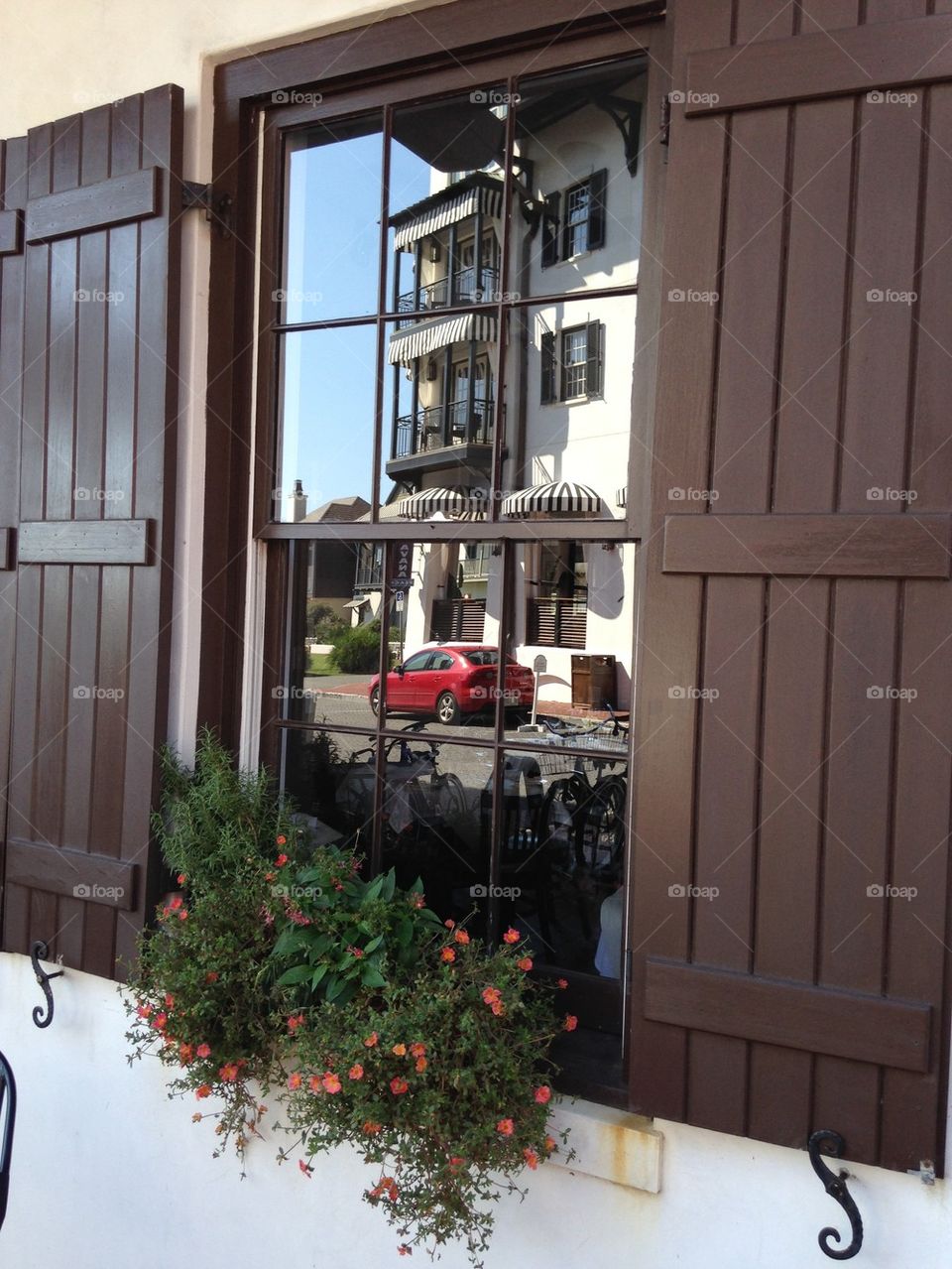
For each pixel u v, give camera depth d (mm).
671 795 1631
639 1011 1668
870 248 1506
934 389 1465
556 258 2008
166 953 1989
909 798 1473
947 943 1455
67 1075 2451
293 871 2033
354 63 2119
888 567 1473
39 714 2373
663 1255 1732
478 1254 1910
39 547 2363
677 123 1636
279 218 2301
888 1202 1550
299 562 2307
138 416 2221
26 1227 2539
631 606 1921
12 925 2400
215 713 2293
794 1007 1529
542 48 1967
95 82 2414
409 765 2172
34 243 2402
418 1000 1723
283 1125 2107
